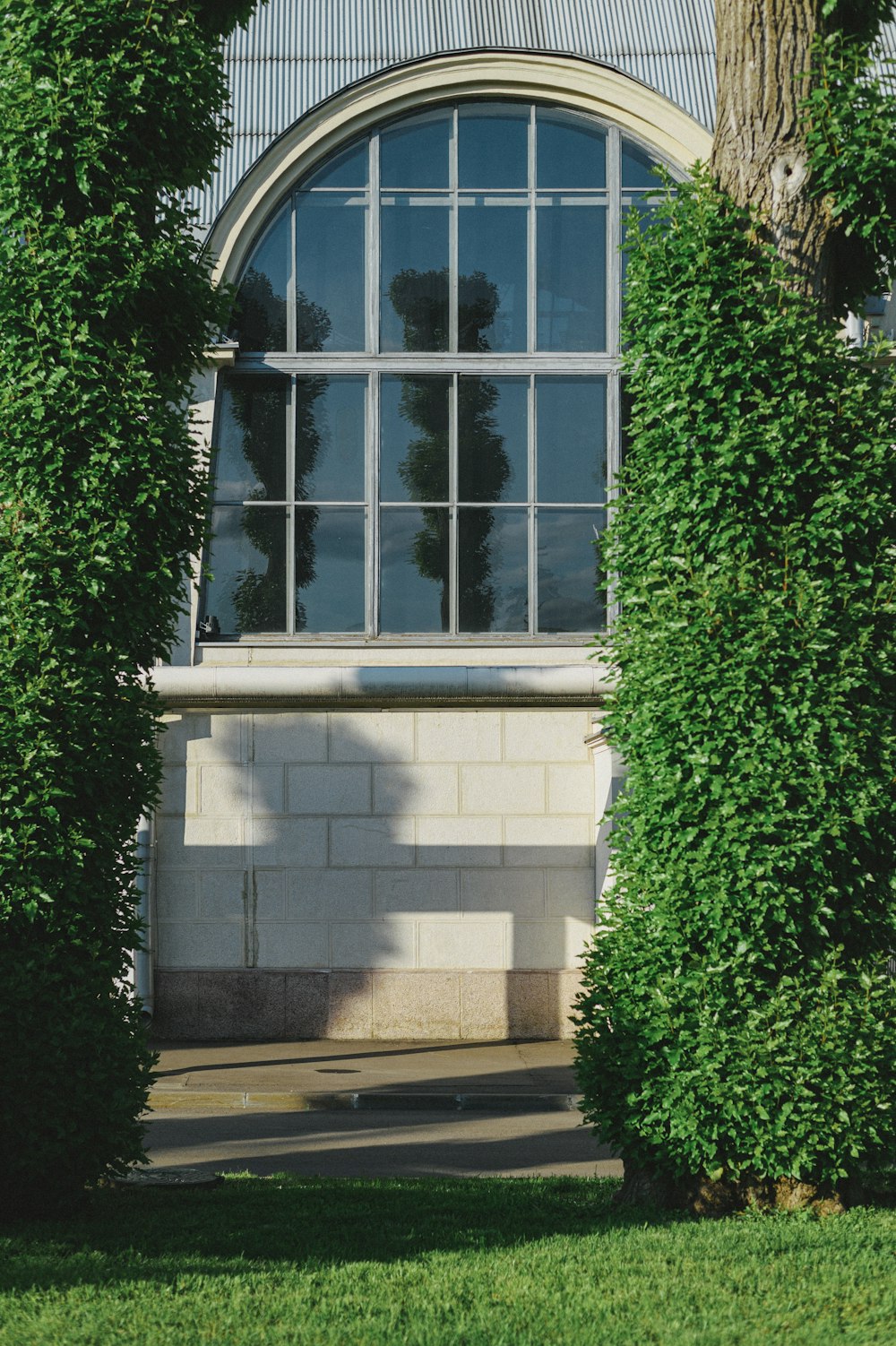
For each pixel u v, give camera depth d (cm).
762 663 725
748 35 788
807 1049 699
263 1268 599
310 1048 1556
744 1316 535
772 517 754
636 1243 639
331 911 1641
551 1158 968
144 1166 880
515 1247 641
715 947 718
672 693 741
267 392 1695
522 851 1647
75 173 766
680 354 760
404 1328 513
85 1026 712
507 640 1681
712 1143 703
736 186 790
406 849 1647
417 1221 700
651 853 747
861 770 726
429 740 1656
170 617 799
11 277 760
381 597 1689
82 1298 549
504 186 1711
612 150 1708
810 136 762
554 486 1695
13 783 719
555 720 1658
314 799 1650
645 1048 722
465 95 1698
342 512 1694
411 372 1698
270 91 1766
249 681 1612
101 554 751
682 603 739
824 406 752
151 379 777
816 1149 703
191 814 1648
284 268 1708
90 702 742
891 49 1673
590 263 1711
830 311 802
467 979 1631
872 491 743
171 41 789
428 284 1711
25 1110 697
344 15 1812
